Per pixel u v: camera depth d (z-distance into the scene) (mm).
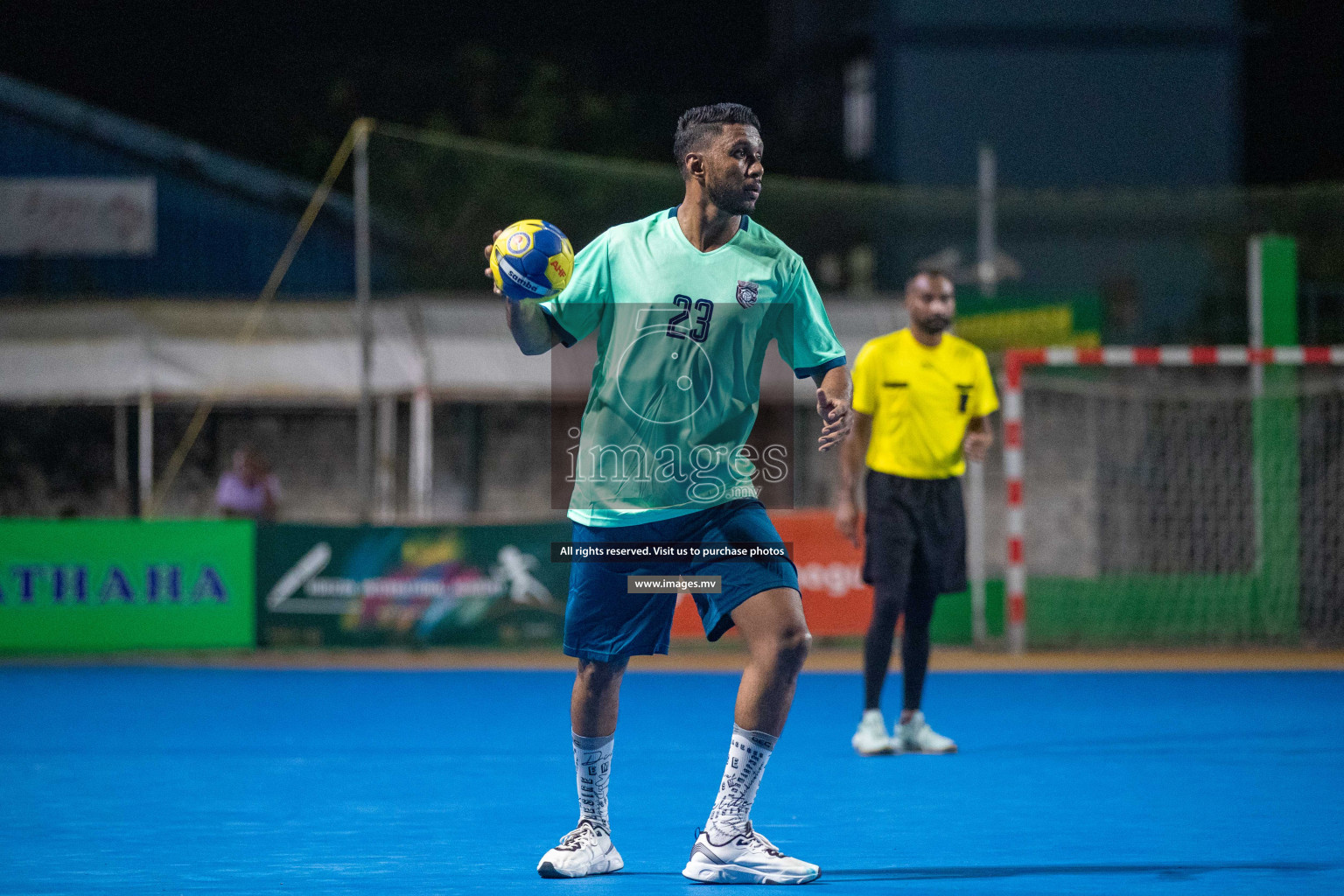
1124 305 59375
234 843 14148
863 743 20078
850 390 12430
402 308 45906
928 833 14438
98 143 55531
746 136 11914
